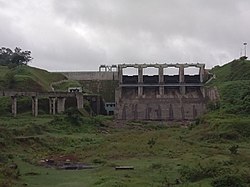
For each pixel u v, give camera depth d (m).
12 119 133.75
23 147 89.88
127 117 181.50
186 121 171.75
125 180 53.16
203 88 195.12
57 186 52.50
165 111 184.12
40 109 164.88
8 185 50.66
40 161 76.94
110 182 50.88
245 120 110.94
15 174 58.47
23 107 161.75
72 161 77.62
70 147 97.00
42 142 96.38
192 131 115.25
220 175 52.25
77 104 167.88
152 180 54.06
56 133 117.56
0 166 62.88
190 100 190.00
